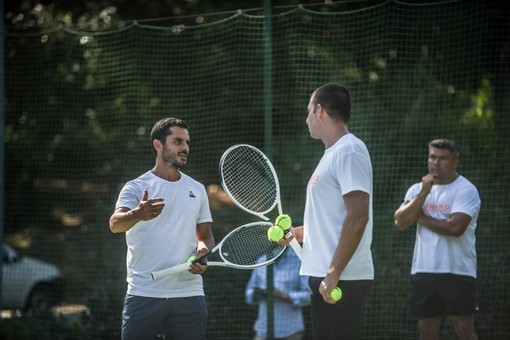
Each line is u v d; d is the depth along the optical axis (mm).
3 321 20906
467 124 19969
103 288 21531
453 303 15281
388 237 19312
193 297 12672
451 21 21172
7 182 24359
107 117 24906
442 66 20922
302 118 21844
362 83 21047
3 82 19469
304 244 11383
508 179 19281
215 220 22656
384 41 21578
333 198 10953
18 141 24438
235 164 12414
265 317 18016
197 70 24156
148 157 24234
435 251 15469
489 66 20844
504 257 18609
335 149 11016
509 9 20734
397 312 18969
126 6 27469
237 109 23781
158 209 11383
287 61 22203
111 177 24828
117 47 23984
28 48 24422
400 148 20031
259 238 12484
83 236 24719
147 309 12391
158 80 24297
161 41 24453
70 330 20984
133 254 12586
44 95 24812
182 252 12586
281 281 18281
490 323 18375
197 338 12641
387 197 19750
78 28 25688
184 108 24109
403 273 19062
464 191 15445
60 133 25125
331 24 22000
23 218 24703
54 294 23969
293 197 21312
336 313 10852
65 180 25125
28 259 24594
